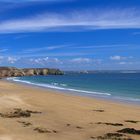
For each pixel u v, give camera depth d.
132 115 27.20
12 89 57.94
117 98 45.44
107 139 17.19
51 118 23.81
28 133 18.27
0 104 30.84
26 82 101.94
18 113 25.05
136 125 22.20
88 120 23.42
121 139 17.17
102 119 24.25
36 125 20.77
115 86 79.12
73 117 24.58
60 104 33.81
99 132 19.14
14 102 33.56
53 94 48.94
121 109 31.31
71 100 39.19
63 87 73.75
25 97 40.53
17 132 18.41
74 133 18.66
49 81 113.62
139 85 84.00
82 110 29.14
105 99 43.38
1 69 191.38
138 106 34.56
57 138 17.28
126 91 61.09
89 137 17.69
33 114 25.42
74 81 114.00
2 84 76.19
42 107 30.53
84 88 70.25
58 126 20.73
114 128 20.53
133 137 17.89
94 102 37.75
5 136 17.28
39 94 47.22
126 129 19.45
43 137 17.39
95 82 104.31
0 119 22.30
